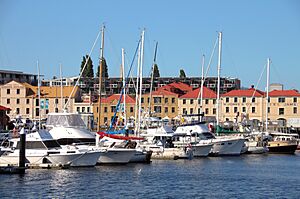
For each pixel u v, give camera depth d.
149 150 83.31
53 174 64.56
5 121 134.62
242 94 178.25
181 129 99.12
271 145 114.50
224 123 137.38
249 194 55.44
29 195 51.91
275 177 69.25
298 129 163.62
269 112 177.38
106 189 56.09
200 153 95.38
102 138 79.12
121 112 126.69
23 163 64.62
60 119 79.50
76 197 51.56
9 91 172.50
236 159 95.44
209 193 55.62
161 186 59.12
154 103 177.75
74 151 70.12
